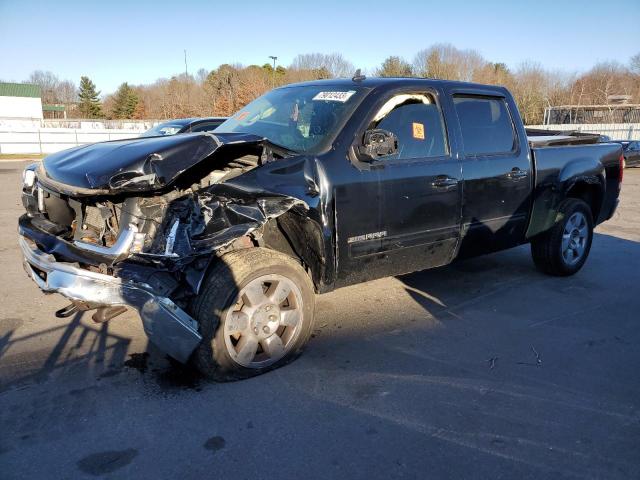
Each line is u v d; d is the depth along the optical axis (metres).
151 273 3.11
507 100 5.12
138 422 2.98
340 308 4.85
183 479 2.54
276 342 3.60
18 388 3.31
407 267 4.31
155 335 3.18
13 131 33.06
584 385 3.54
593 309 4.98
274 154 3.77
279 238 4.00
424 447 2.82
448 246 4.53
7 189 13.54
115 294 3.15
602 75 55.81
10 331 4.14
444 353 3.96
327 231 3.64
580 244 6.01
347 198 3.72
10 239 7.42
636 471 2.68
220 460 2.68
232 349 3.38
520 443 2.88
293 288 3.61
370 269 4.02
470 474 2.62
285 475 2.58
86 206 3.74
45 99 82.88
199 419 3.02
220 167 3.89
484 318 4.69
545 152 5.37
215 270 3.33
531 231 5.38
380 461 2.70
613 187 6.36
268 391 3.35
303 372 3.61
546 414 3.17
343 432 2.94
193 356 3.32
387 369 3.68
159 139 3.56
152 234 3.25
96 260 3.22
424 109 4.37
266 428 2.96
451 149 4.48
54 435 2.85
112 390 3.31
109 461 2.65
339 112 3.96
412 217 4.15
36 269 3.56
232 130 4.49
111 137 35.91
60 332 4.14
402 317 4.66
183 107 54.22
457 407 3.22
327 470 2.62
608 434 2.99
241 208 3.31
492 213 4.84
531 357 3.93
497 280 5.80
